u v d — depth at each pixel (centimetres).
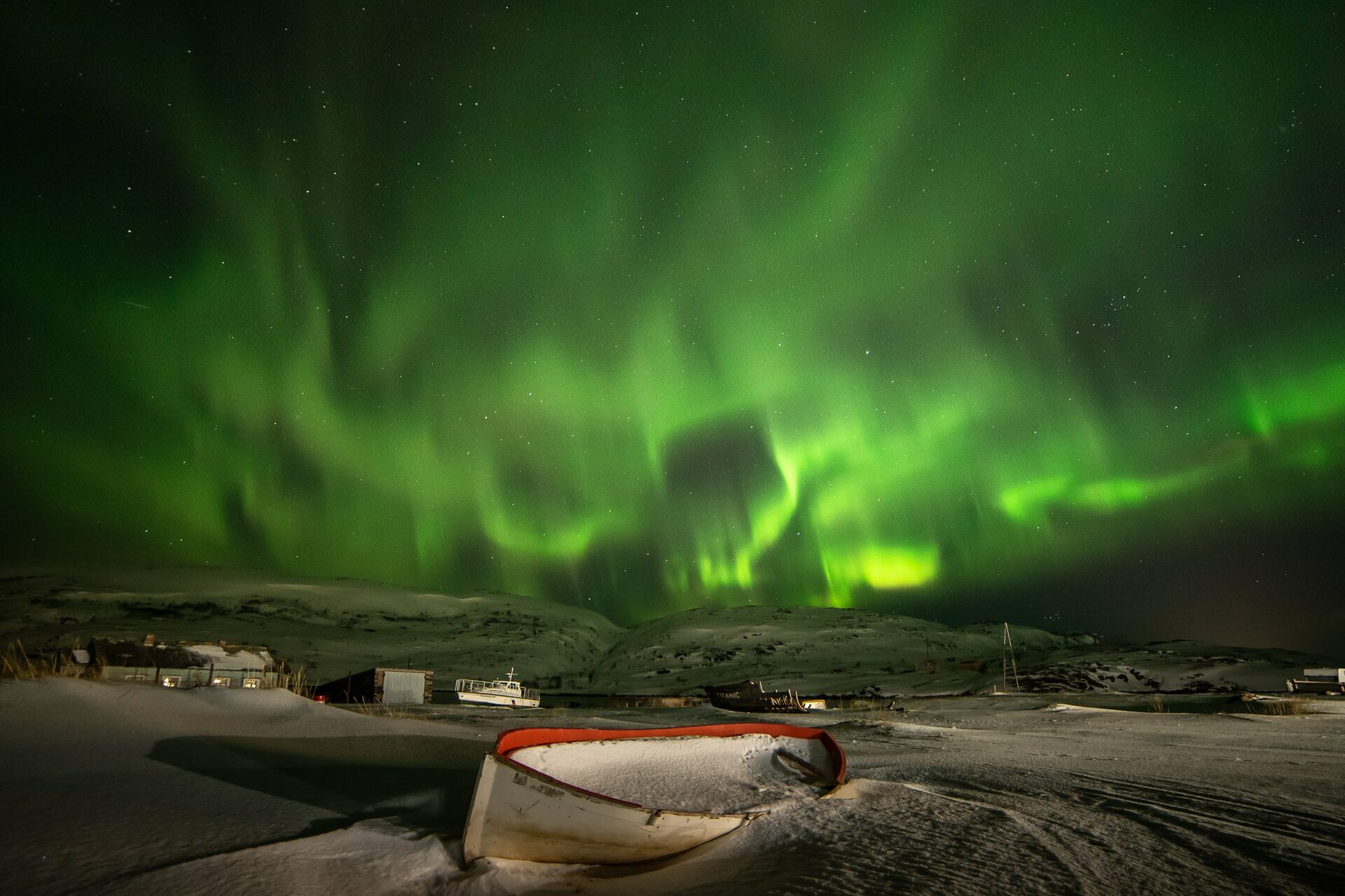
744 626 12394
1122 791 1047
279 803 811
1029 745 1856
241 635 8812
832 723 2839
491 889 596
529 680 8431
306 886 556
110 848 607
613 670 10012
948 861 652
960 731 2406
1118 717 3045
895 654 10225
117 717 1215
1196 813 869
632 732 1055
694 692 7119
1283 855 671
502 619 12838
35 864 558
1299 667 6469
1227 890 570
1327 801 955
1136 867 634
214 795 824
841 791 996
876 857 666
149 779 879
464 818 804
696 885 625
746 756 1137
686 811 856
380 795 883
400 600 12925
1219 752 1656
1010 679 6259
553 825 664
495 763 647
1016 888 575
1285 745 1823
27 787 791
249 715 1450
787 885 597
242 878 554
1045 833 760
